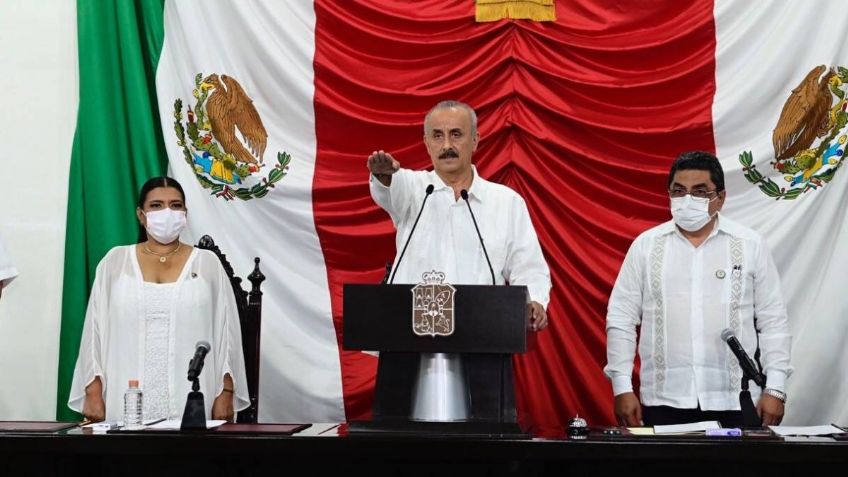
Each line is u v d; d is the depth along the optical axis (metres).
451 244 6.17
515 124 8.16
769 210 8.03
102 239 8.24
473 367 5.04
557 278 8.09
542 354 8.04
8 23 8.56
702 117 8.08
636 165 8.11
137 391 5.54
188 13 8.41
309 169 8.35
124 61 8.38
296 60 8.41
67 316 8.22
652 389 6.49
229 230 8.32
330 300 8.28
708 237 6.52
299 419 8.19
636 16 8.23
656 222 8.09
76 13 8.56
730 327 6.34
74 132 8.50
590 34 8.23
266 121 8.41
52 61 8.55
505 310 4.88
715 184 6.36
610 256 8.08
